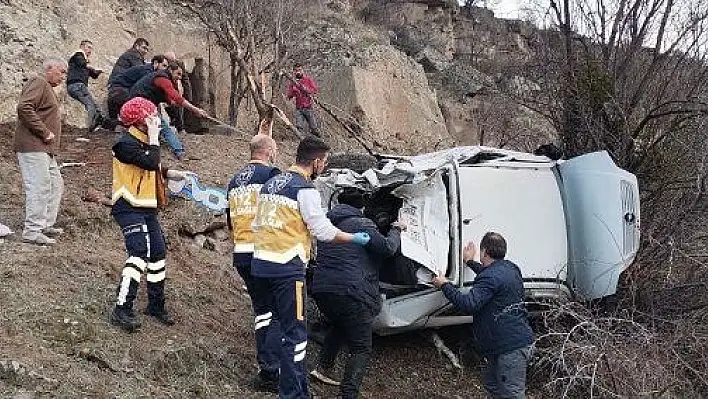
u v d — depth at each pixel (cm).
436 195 642
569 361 607
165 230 779
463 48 2708
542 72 895
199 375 538
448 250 618
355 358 544
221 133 1286
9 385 455
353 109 1766
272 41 1534
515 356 548
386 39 2198
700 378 620
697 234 771
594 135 823
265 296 521
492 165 675
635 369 593
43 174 670
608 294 661
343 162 822
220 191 797
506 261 561
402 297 624
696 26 837
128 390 483
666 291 739
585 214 674
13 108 1117
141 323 572
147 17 1449
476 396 630
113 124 1123
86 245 716
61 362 490
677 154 791
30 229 677
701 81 830
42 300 566
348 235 505
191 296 670
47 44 1216
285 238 485
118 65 1080
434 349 685
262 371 538
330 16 2091
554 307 624
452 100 2267
